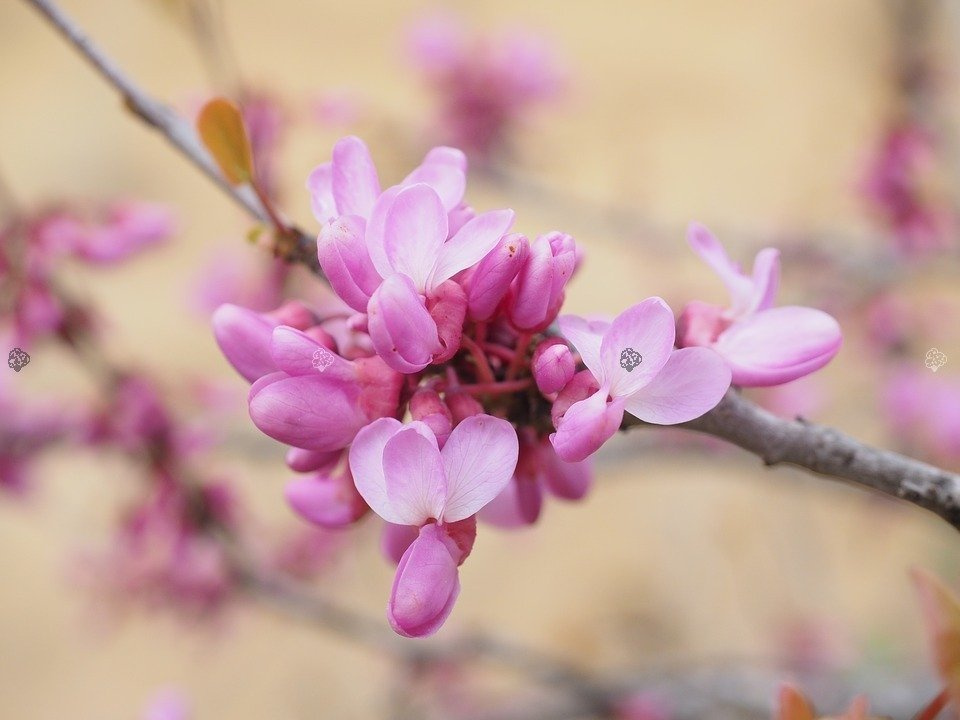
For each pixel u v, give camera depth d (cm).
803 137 87
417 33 48
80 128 99
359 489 19
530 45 48
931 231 44
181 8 25
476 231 19
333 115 35
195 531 35
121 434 33
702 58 98
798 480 40
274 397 19
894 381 43
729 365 19
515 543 75
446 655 39
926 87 46
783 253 47
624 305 79
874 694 35
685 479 69
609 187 74
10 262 27
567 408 19
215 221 91
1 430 34
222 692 71
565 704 39
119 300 84
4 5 110
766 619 55
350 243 19
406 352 19
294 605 38
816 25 91
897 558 61
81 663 74
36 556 80
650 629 65
